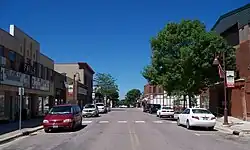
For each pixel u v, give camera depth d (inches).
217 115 1617.9
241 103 1353.3
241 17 1406.3
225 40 1473.9
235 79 1419.8
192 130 1000.2
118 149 582.2
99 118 1723.7
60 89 2110.0
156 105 2482.8
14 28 1278.3
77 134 878.4
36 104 1584.6
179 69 1444.4
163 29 1507.1
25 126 1071.0
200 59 1422.2
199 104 2295.8
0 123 1152.8
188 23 1475.1
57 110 1000.9
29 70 1401.3
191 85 1456.7
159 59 1502.2
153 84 1579.7
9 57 1214.3
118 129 1031.6
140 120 1535.4
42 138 786.8
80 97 3063.5
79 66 3346.5
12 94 1263.5
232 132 924.6
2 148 613.9
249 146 639.8
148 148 594.9
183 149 585.0
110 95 4394.7
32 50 1504.7
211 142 700.7
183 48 1405.0
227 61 1417.3
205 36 1427.2
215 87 1680.6
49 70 1824.6
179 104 2437.3
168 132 927.7
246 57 1321.4
